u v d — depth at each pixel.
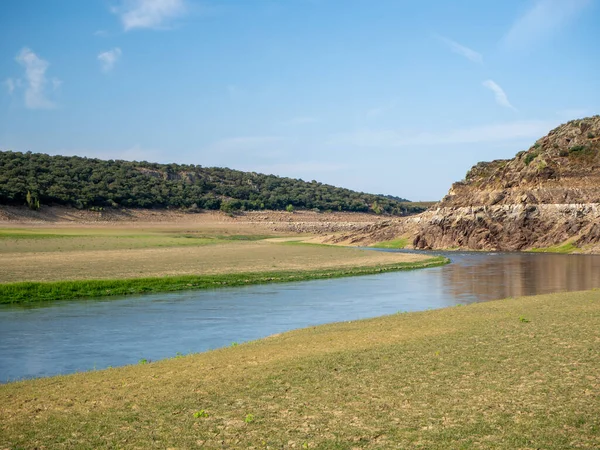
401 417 16.17
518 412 16.16
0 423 16.80
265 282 62.41
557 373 19.77
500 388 18.36
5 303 46.12
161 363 24.89
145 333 34.66
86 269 66.50
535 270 74.19
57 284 52.06
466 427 15.21
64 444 15.05
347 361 22.59
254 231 197.75
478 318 32.25
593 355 21.97
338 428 15.55
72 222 185.50
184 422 16.44
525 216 125.75
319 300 48.72
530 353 22.66
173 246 110.19
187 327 36.59
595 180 127.94
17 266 67.88
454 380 19.44
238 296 51.28
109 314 41.41
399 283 61.47
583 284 56.69
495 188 141.62
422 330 29.12
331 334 29.94
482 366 21.02
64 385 21.19
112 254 88.56
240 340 32.62
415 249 129.62
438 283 60.91
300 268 74.25
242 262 80.31
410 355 23.19
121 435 15.59
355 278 67.06
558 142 143.12
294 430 15.53
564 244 116.69
